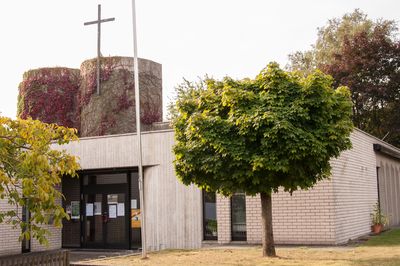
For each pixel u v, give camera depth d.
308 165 11.52
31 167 5.75
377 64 34.62
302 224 15.38
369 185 19.94
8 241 17.80
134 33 14.98
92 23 25.58
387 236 17.17
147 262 12.66
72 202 20.38
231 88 11.66
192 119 11.75
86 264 12.41
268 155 11.13
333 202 15.05
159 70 30.14
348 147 11.84
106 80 28.52
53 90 30.17
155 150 17.66
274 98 11.48
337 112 11.74
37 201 5.75
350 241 15.79
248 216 16.19
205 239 16.95
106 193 19.44
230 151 11.38
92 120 28.53
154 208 17.56
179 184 17.19
